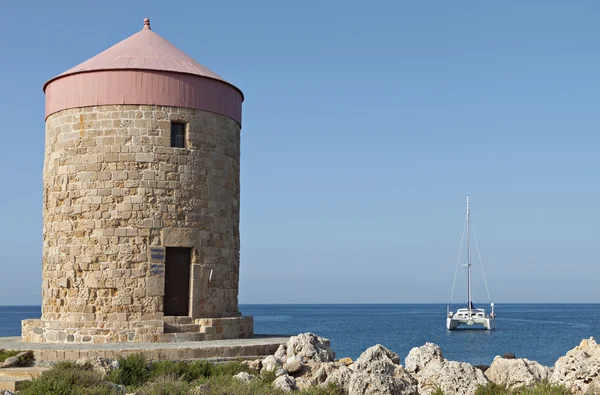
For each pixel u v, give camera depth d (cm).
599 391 1577
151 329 2655
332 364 2080
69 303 2723
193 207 2798
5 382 1991
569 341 8481
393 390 1717
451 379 1795
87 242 2714
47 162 2917
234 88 3041
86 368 2039
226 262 2939
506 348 7388
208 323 2738
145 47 2930
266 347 2545
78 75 2798
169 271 2786
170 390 1716
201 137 2847
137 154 2730
